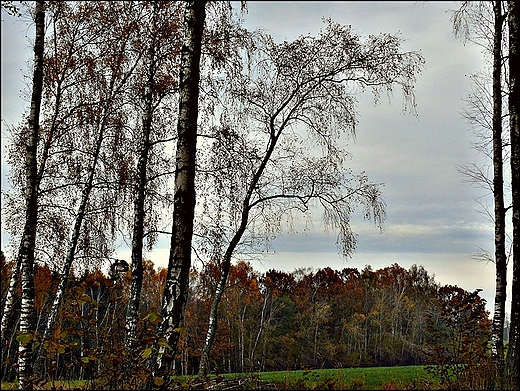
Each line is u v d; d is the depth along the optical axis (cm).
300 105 1440
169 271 838
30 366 902
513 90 1089
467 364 1045
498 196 1337
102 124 1425
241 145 1357
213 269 1384
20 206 1445
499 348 1082
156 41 1343
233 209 1370
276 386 971
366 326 5019
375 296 5472
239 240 1433
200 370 1314
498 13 1372
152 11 1349
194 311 3356
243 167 1359
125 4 1340
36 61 1059
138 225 1304
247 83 1402
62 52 1368
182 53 922
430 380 1081
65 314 748
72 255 1431
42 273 1517
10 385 859
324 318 4825
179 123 895
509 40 1109
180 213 855
